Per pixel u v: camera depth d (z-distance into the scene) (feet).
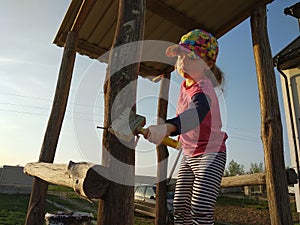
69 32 9.76
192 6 9.11
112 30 10.18
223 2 8.80
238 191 49.98
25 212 26.45
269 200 7.20
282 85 17.12
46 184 8.21
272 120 7.59
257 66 8.18
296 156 15.47
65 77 9.28
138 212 23.32
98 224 3.17
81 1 9.03
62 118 9.06
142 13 4.34
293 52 15.58
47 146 8.61
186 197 4.73
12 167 54.44
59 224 6.51
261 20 8.43
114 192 3.15
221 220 27.43
